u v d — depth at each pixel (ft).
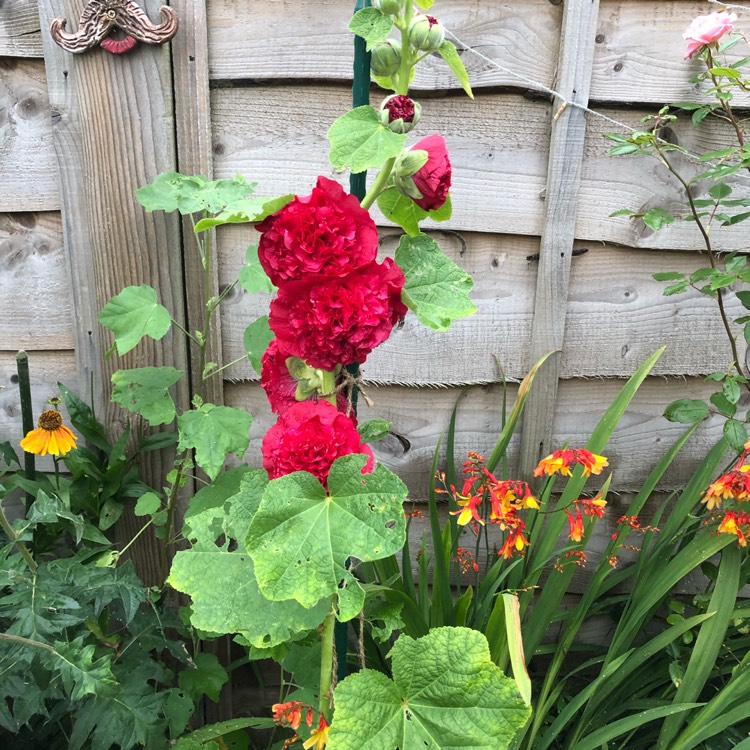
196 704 4.83
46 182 4.22
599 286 4.62
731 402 4.20
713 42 3.78
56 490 4.25
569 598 5.21
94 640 3.96
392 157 2.27
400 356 4.62
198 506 3.99
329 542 2.12
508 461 4.94
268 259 2.25
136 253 4.24
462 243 4.48
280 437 2.42
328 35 4.00
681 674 4.19
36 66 4.05
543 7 4.06
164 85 3.98
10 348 4.51
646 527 4.28
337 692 2.18
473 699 2.22
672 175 4.40
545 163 4.32
